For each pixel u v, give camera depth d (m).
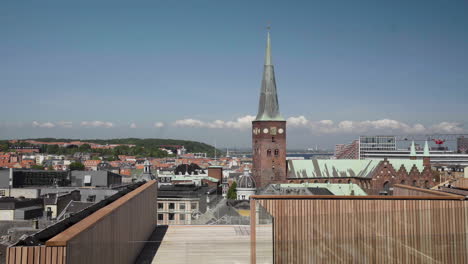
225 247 47.53
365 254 42.59
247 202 85.75
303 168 136.75
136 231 42.59
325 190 112.38
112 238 31.56
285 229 42.16
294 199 42.31
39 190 102.56
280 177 129.38
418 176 135.88
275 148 129.38
